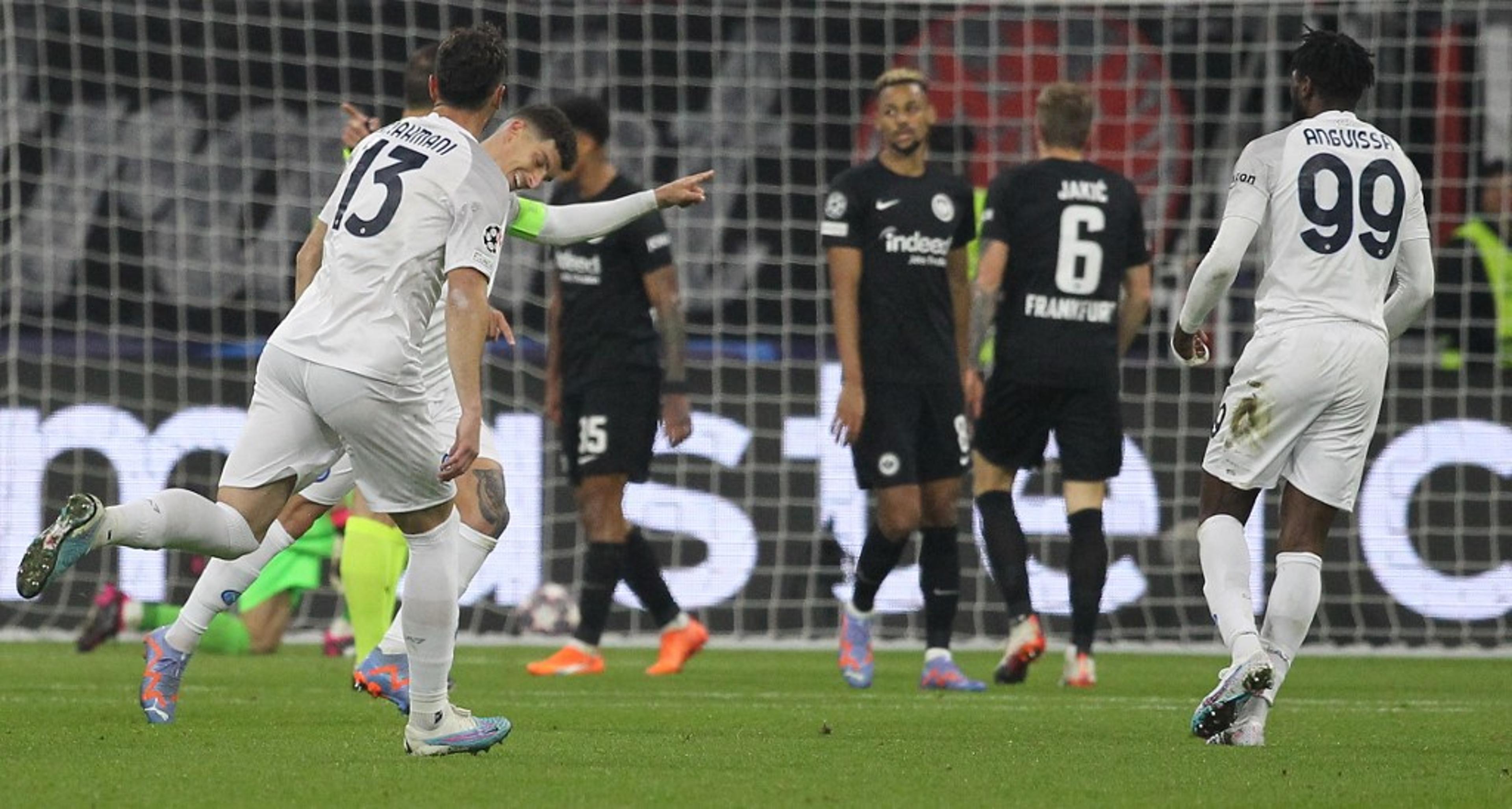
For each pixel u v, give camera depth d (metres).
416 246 14.88
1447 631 37.47
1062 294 27.47
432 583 15.38
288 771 14.66
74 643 36.50
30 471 37.66
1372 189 17.88
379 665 18.98
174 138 42.56
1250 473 17.86
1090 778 14.98
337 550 33.94
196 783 13.85
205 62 42.81
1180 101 42.75
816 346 42.25
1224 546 17.86
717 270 42.28
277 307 42.53
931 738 18.67
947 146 43.06
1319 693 27.12
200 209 42.44
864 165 27.00
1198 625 38.03
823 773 15.18
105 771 14.59
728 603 37.97
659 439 38.12
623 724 20.06
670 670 30.14
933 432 26.91
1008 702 24.34
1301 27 42.53
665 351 28.59
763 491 38.19
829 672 31.09
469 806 12.80
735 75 43.16
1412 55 42.59
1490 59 42.47
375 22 43.25
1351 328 17.61
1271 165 17.92
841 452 38.25
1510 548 37.62
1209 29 42.88
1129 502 38.25
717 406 38.28
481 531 19.88
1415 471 37.81
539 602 37.84
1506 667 34.03
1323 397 17.61
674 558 38.06
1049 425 27.98
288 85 43.09
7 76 42.22
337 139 43.22
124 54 42.50
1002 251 27.30
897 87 26.73
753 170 42.69
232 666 30.64
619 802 13.10
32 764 15.05
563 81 43.31
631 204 18.11
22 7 42.06
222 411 39.12
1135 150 42.84
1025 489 38.09
